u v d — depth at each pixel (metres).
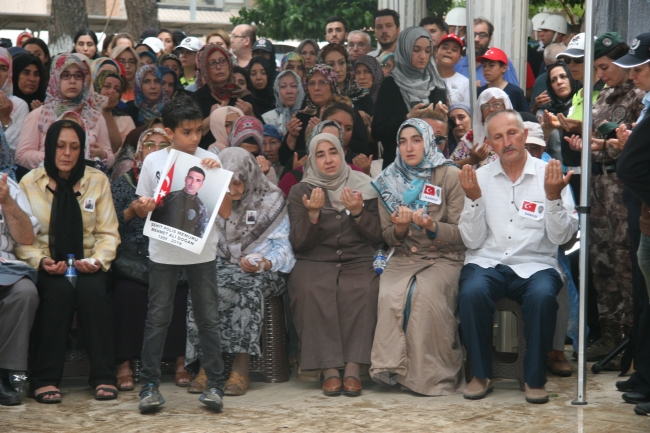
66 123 5.04
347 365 4.94
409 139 5.22
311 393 4.95
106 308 4.83
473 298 4.72
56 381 4.73
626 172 3.89
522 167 5.02
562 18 9.34
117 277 5.09
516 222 4.97
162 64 8.34
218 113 6.28
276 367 5.24
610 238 5.43
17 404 4.60
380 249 5.28
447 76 7.20
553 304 4.60
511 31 8.28
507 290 4.89
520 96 6.98
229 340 4.94
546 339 4.60
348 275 5.20
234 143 5.97
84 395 4.88
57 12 13.06
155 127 5.84
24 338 4.62
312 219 5.14
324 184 5.37
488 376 4.74
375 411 4.45
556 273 4.86
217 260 5.23
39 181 5.08
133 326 5.02
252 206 5.28
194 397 4.83
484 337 4.75
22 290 4.63
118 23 17.94
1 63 6.29
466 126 6.36
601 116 5.45
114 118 6.83
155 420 4.29
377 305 5.02
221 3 24.92
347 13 15.24
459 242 5.11
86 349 4.84
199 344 4.96
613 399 4.61
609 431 3.97
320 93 6.66
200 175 4.41
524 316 4.67
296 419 4.29
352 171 5.47
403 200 5.21
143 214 4.65
